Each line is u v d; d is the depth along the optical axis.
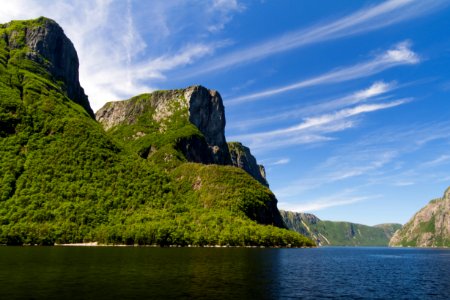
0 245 188.00
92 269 89.25
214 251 183.00
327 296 66.38
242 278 83.56
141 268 94.25
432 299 66.81
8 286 63.78
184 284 71.00
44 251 145.75
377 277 100.81
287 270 107.06
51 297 56.09
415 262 176.62
